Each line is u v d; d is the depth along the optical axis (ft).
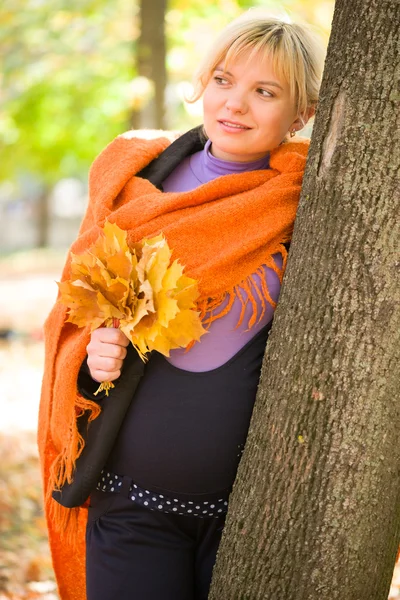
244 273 6.68
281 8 7.26
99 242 6.23
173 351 6.70
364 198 5.88
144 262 6.07
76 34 30.30
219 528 7.00
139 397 6.73
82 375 7.02
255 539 6.33
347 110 5.94
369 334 5.90
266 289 6.72
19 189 84.79
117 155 7.43
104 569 6.86
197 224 6.63
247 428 6.73
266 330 6.84
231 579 6.47
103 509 7.00
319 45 6.90
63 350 7.07
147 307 5.88
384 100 5.80
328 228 6.04
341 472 6.00
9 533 12.56
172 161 7.36
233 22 6.80
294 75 6.67
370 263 5.88
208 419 6.64
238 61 6.65
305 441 6.09
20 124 35.55
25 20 29.96
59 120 35.19
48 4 29.60
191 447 6.64
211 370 6.72
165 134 7.86
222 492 6.83
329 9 23.03
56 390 7.02
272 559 6.24
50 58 31.19
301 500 6.12
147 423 6.68
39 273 51.42
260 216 6.72
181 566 6.86
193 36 25.96
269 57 6.59
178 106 26.30
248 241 6.59
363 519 6.05
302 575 6.15
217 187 6.79
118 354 6.39
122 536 6.82
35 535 12.57
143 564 6.77
